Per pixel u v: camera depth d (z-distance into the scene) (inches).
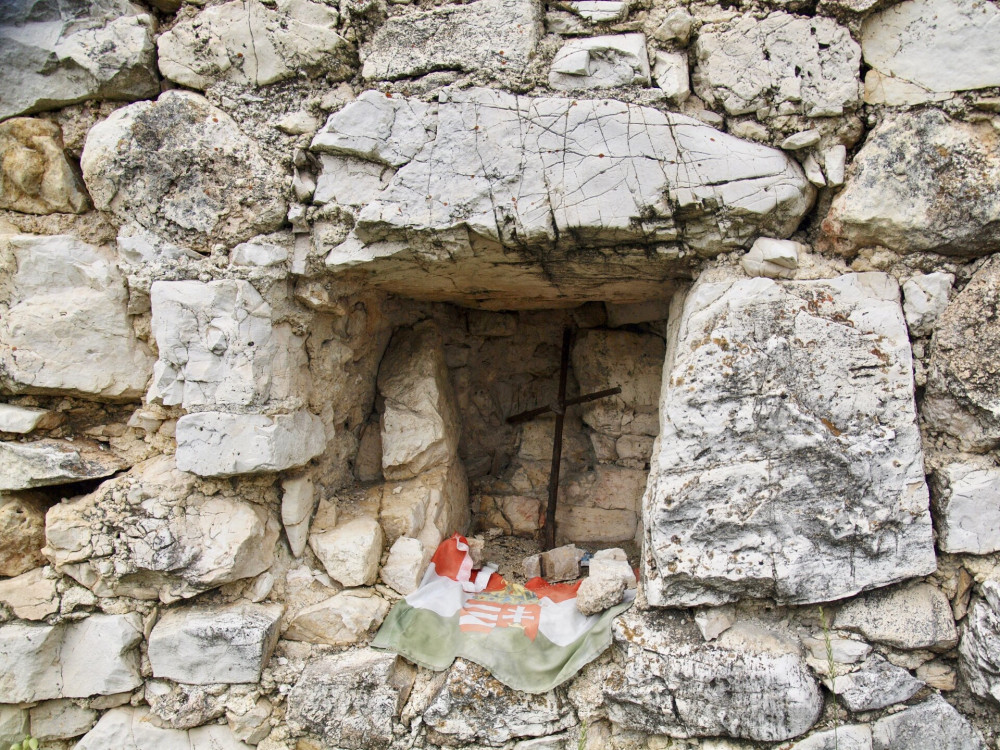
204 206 99.0
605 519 141.1
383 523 115.5
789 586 90.4
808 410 90.8
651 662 92.3
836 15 90.6
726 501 91.7
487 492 147.9
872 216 91.0
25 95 100.7
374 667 99.5
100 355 102.3
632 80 93.0
